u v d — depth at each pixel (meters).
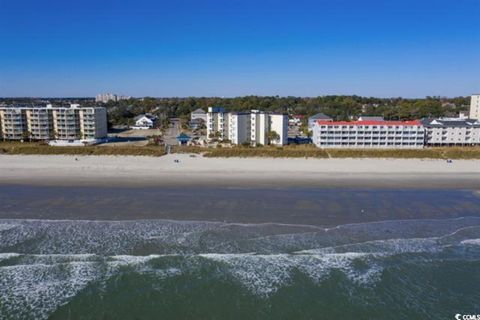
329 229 38.69
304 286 28.88
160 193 51.22
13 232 37.16
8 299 26.81
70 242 35.06
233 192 51.97
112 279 29.34
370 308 26.61
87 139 115.75
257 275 30.16
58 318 25.23
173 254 32.94
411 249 34.62
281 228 38.75
